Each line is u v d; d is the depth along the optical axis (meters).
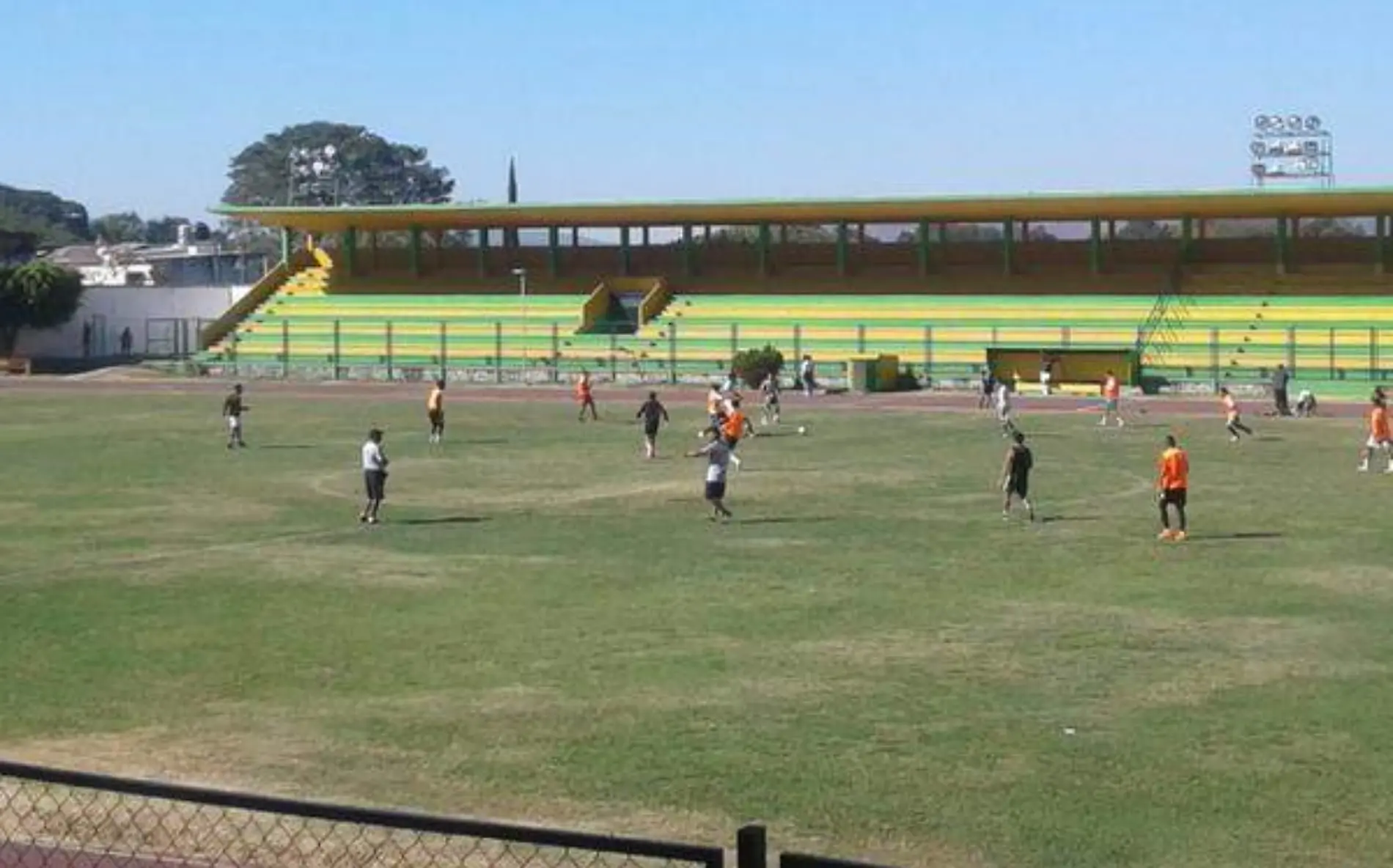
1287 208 90.75
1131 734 19.81
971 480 46.34
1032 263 100.44
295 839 15.06
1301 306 90.31
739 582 30.53
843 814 16.84
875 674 23.08
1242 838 16.03
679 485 45.50
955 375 86.50
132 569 32.66
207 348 105.75
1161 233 100.81
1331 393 80.00
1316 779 17.88
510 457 53.16
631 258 107.81
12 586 30.80
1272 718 20.47
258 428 64.88
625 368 93.44
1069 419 67.31
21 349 111.50
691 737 19.84
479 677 23.16
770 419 66.19
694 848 7.97
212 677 23.33
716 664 23.75
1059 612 27.47
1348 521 37.84
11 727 20.61
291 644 25.44
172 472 49.94
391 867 14.53
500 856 15.03
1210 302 92.06
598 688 22.38
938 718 20.66
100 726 20.67
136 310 114.12
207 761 19.05
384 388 89.56
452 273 111.19
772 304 99.94
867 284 101.12
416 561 33.34
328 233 115.50
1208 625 26.36
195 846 14.86
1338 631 25.75
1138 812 16.84
